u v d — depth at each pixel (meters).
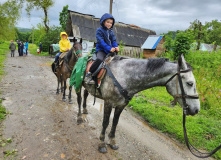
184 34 6.88
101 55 2.63
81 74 2.94
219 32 25.03
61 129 3.39
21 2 21.06
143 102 5.14
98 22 16.70
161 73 2.15
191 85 1.98
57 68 5.28
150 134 3.49
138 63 2.37
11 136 2.98
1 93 5.22
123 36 17.44
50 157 2.53
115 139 3.21
